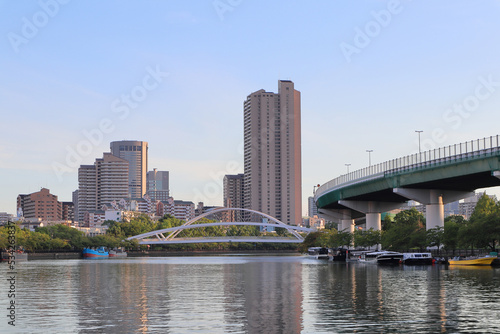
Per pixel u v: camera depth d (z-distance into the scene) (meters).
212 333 38.44
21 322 43.31
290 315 45.88
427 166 122.50
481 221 121.75
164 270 123.94
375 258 146.62
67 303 55.69
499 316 44.75
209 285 77.75
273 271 115.06
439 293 61.72
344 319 43.62
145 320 43.97
